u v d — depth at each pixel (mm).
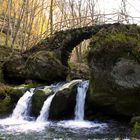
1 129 13172
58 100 15273
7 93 17547
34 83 19891
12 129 13203
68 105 15422
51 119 15344
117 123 14500
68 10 36188
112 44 14336
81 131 12836
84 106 15336
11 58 20703
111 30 15109
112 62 14344
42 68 20078
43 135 12109
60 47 21391
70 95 15398
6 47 22562
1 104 16984
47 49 21438
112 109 14492
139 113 14039
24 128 13438
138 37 14492
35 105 15953
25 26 29656
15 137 11734
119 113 14406
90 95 14797
